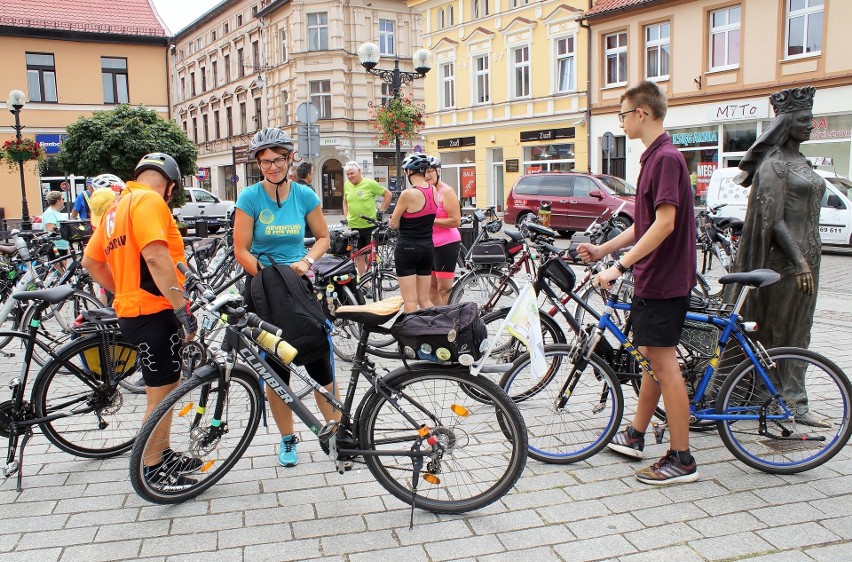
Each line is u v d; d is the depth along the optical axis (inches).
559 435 165.0
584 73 1010.1
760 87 819.4
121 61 1323.8
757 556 119.2
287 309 145.6
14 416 157.6
